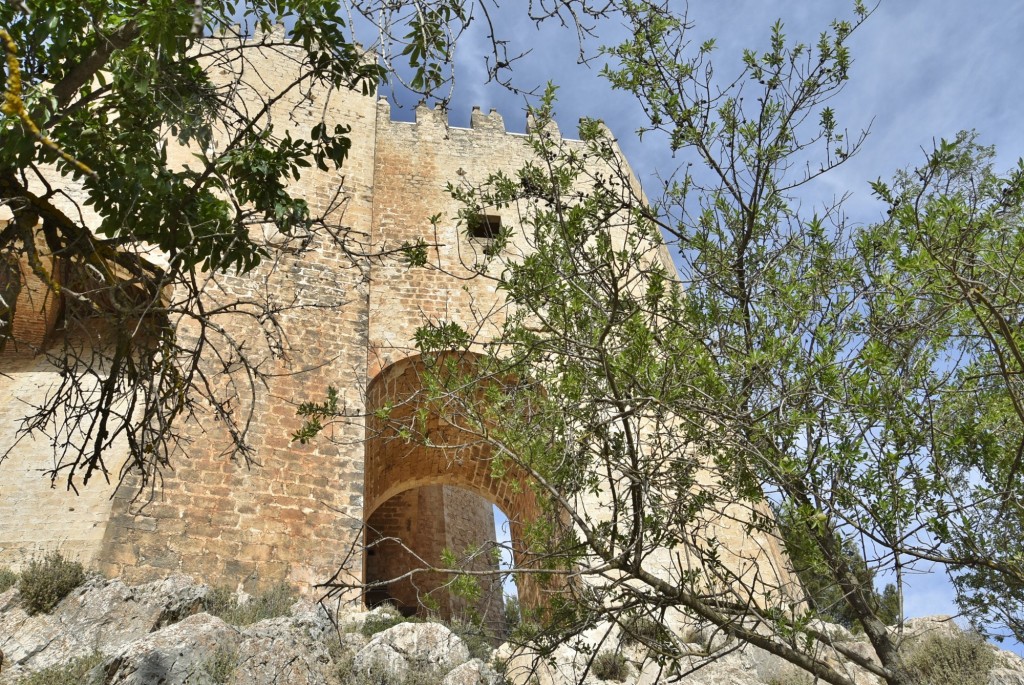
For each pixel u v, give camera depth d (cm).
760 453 696
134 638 1048
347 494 1470
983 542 727
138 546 1287
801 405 729
